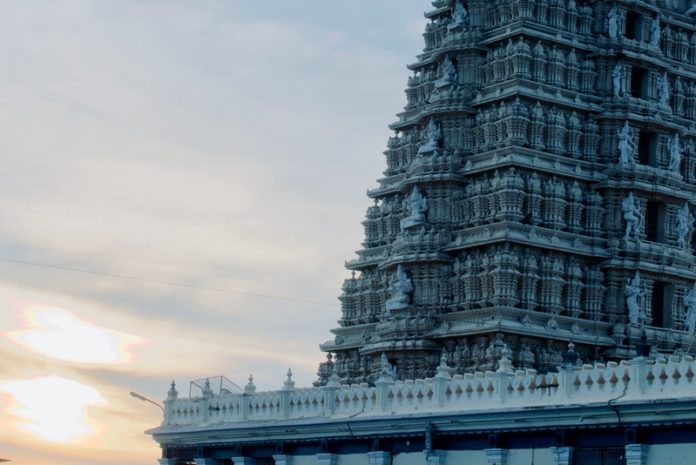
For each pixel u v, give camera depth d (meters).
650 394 66.81
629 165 110.50
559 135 109.81
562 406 69.75
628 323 108.56
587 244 109.56
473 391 76.38
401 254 111.62
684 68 117.56
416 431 77.69
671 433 65.81
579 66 112.38
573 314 107.75
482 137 111.56
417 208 112.62
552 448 70.62
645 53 113.50
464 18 115.12
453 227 111.50
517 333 103.88
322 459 83.62
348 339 121.00
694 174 116.31
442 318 109.31
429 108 113.81
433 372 108.19
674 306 111.25
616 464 68.38
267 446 88.38
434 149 112.94
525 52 109.81
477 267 107.62
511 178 106.88
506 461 73.44
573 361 81.31
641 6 113.81
